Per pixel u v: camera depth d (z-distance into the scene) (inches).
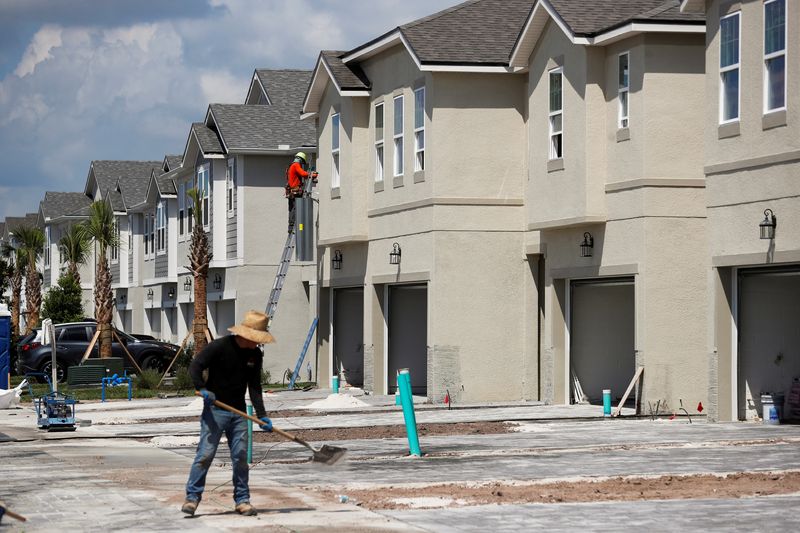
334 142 1576.0
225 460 792.9
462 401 1337.4
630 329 1294.3
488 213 1349.7
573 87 1189.1
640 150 1119.0
